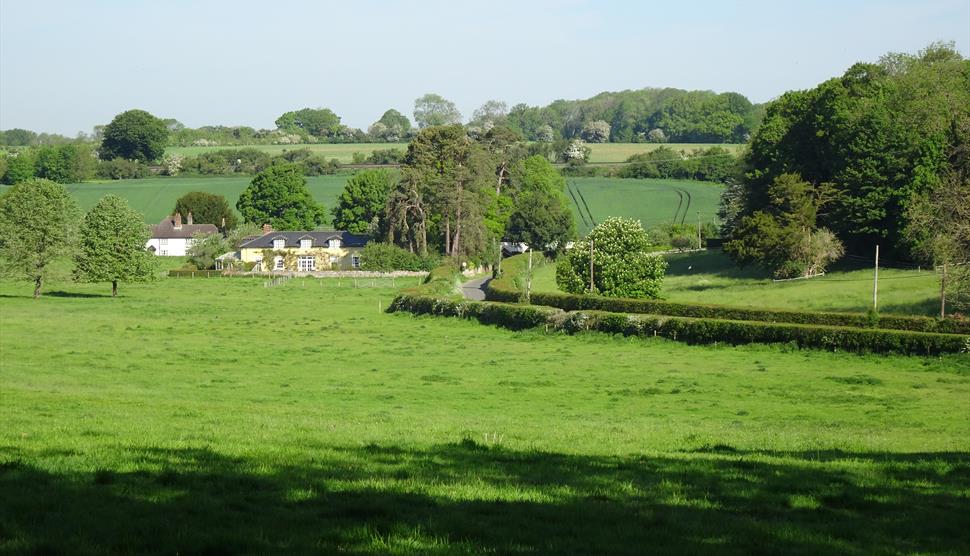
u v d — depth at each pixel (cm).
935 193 7075
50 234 9775
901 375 4419
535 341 6141
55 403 3003
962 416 3328
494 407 3572
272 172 18400
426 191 13925
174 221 19238
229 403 3406
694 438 2586
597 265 8269
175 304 9100
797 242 9700
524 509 1505
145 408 2972
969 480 1906
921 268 9150
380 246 13662
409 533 1305
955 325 5219
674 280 10912
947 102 9862
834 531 1403
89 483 1616
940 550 1305
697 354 5331
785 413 3438
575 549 1253
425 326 7188
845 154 10081
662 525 1420
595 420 3188
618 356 5278
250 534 1278
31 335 6038
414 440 2330
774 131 11562
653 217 17988
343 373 4584
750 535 1360
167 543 1223
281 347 5712
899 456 2284
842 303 7794
